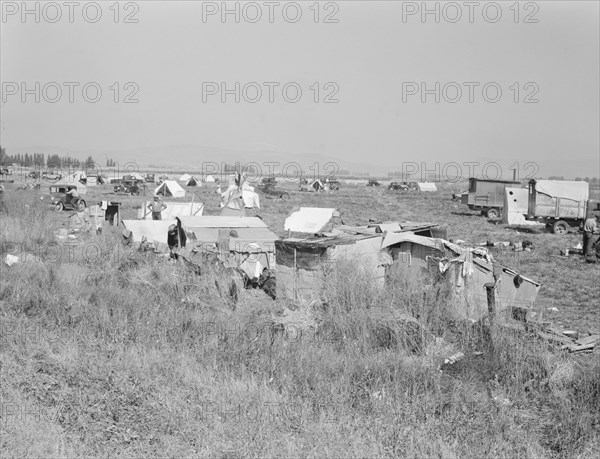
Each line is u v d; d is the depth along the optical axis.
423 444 8.98
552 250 33.62
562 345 13.70
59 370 11.41
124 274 19.59
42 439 8.45
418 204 71.81
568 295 21.83
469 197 57.12
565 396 11.30
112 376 11.04
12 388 10.23
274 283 19.02
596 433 10.09
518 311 15.81
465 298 15.40
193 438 8.83
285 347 13.22
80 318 15.12
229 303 17.27
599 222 43.31
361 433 9.22
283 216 49.59
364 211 61.09
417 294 15.57
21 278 18.80
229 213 34.72
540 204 43.28
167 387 10.66
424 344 13.48
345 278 16.09
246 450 8.45
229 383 10.96
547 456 9.30
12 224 28.69
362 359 12.73
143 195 71.69
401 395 10.87
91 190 81.06
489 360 12.91
